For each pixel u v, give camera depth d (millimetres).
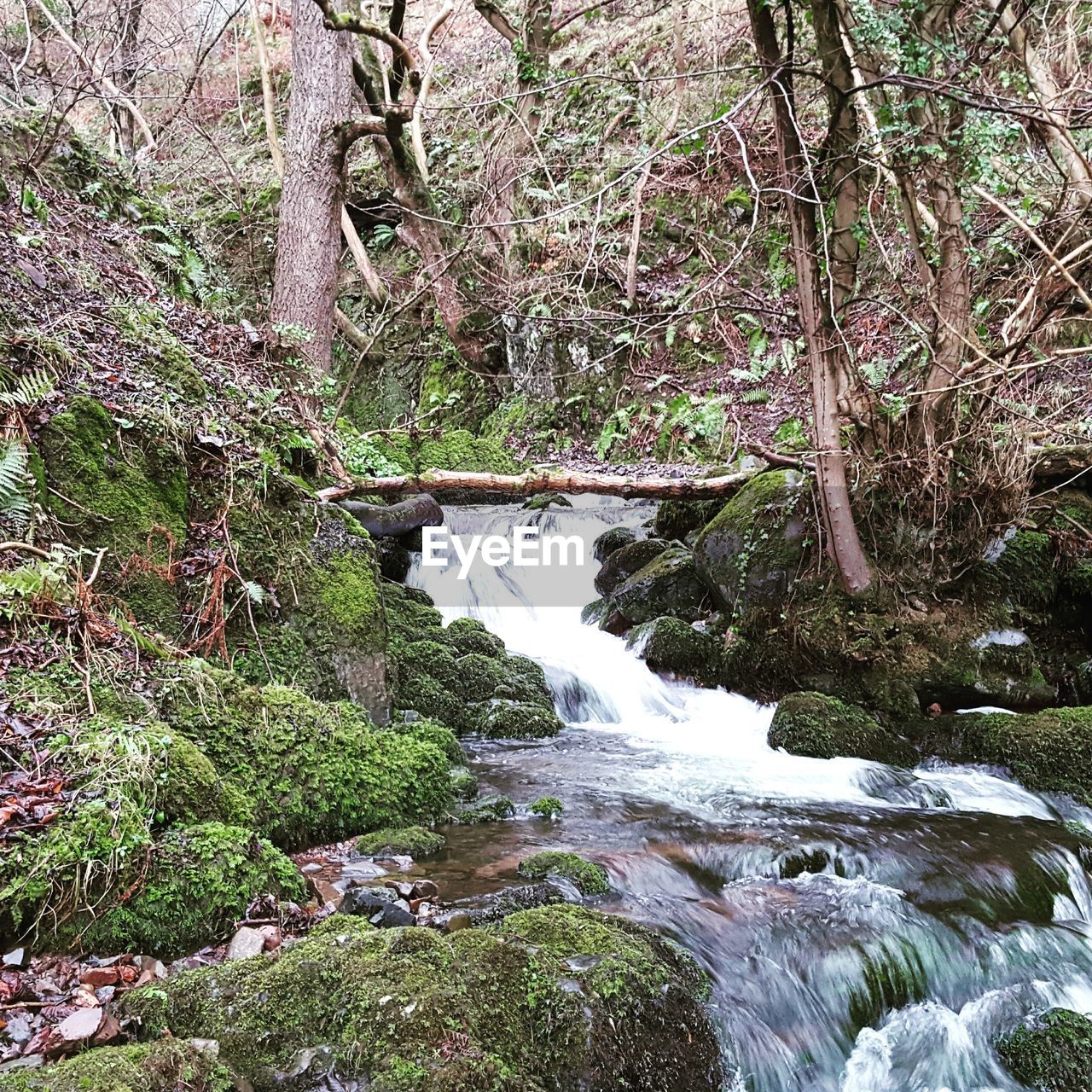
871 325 7145
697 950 3246
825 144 5355
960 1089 3154
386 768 4266
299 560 5156
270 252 13102
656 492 7805
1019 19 5148
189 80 13930
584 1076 2436
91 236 7195
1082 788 5035
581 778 5094
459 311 12375
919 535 5926
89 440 4438
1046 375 6797
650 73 13211
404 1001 2412
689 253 11039
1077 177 5203
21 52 10516
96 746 3195
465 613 8023
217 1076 2217
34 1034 2355
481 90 13906
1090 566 6074
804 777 5234
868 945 3445
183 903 2947
